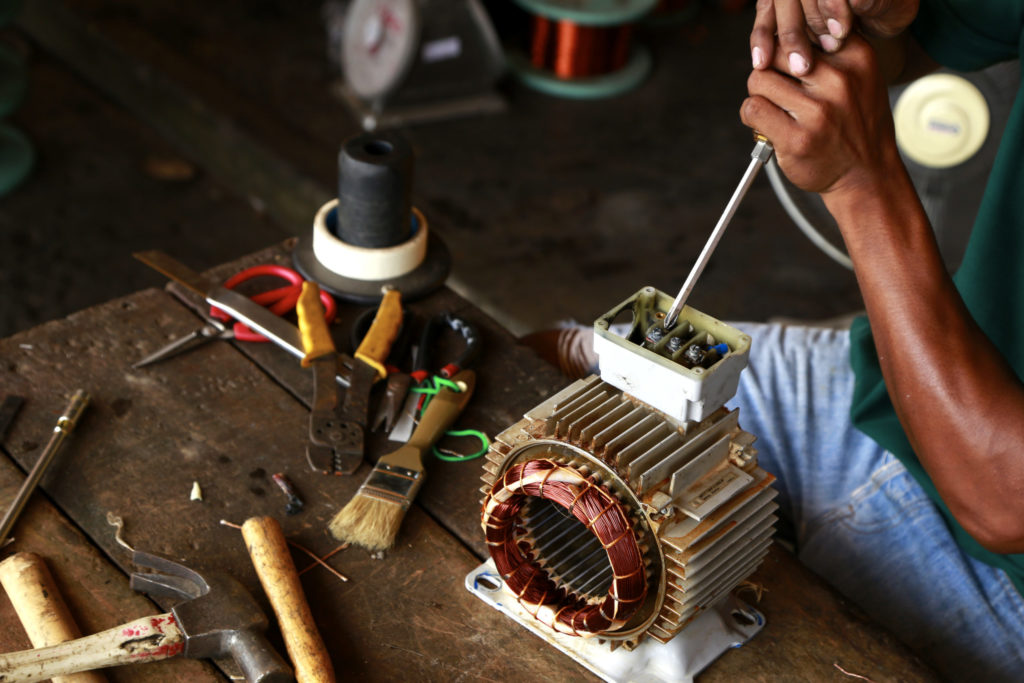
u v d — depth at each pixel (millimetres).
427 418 1224
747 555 1006
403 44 3279
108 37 3797
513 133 3551
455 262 2963
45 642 963
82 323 1361
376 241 1419
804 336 1499
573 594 1012
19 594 1002
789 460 1401
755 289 2953
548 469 940
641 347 919
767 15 968
